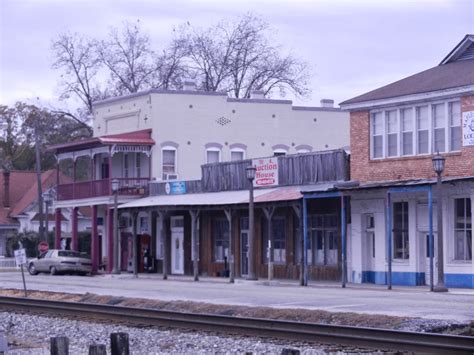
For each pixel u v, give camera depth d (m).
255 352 17.42
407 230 35.84
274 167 42.31
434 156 31.69
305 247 36.94
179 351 18.27
